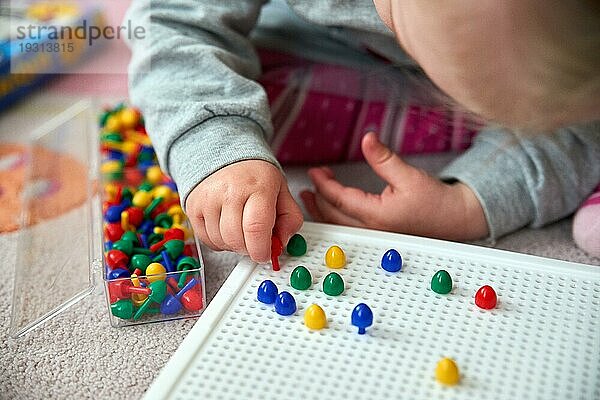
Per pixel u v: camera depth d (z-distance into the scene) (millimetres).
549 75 632
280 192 876
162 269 851
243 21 1142
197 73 1030
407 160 1178
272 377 688
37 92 1401
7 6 1529
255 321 756
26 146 1229
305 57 1198
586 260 952
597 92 640
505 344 728
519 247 979
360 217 975
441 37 645
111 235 922
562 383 684
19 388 764
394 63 1128
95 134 1223
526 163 989
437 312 769
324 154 1166
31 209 1068
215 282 913
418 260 848
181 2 1106
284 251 864
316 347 724
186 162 911
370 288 805
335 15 1086
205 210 862
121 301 838
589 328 749
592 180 1011
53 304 888
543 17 612
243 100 981
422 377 688
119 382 771
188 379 685
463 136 1150
